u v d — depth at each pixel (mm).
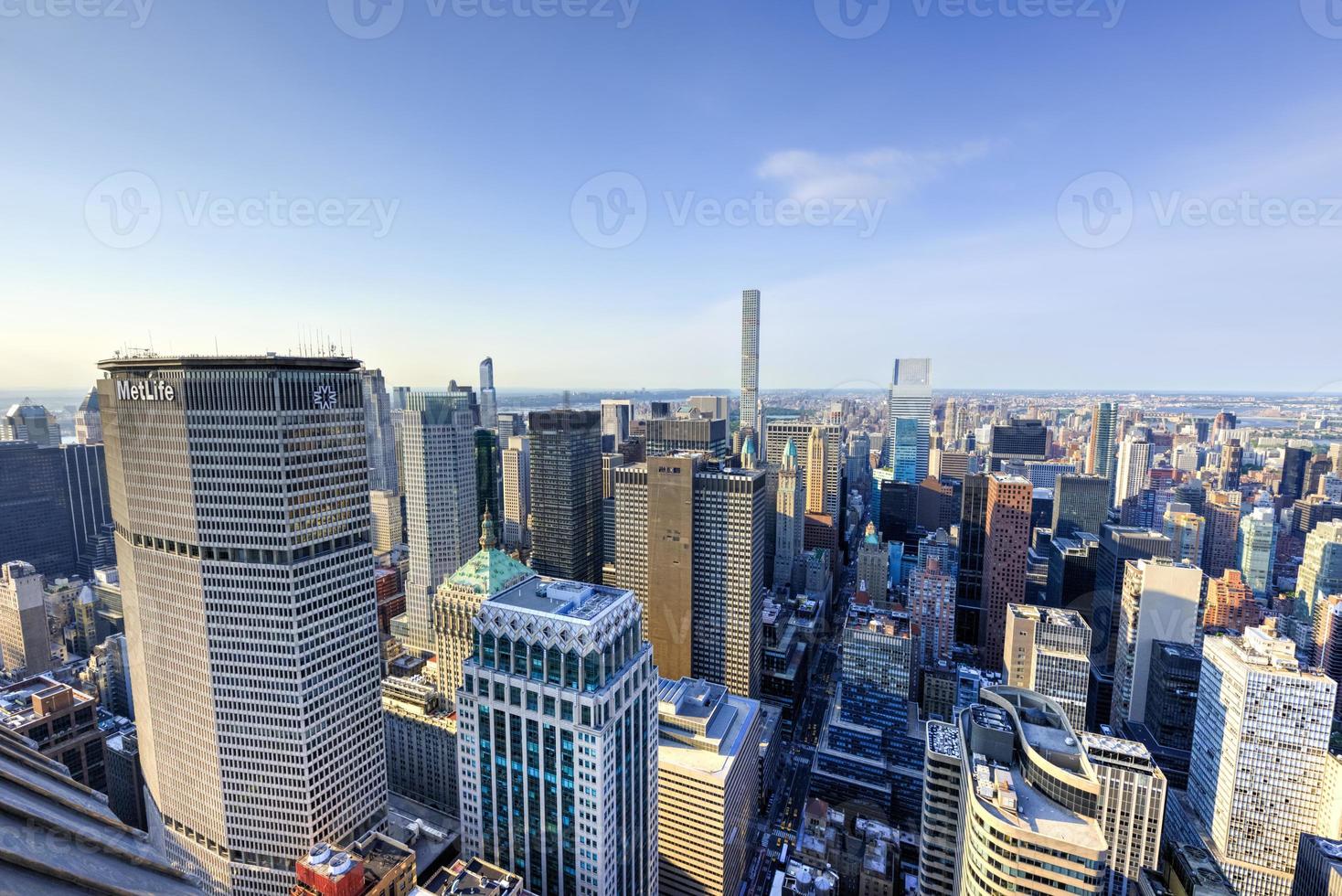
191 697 187000
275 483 172000
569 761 143500
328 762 189125
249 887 188750
